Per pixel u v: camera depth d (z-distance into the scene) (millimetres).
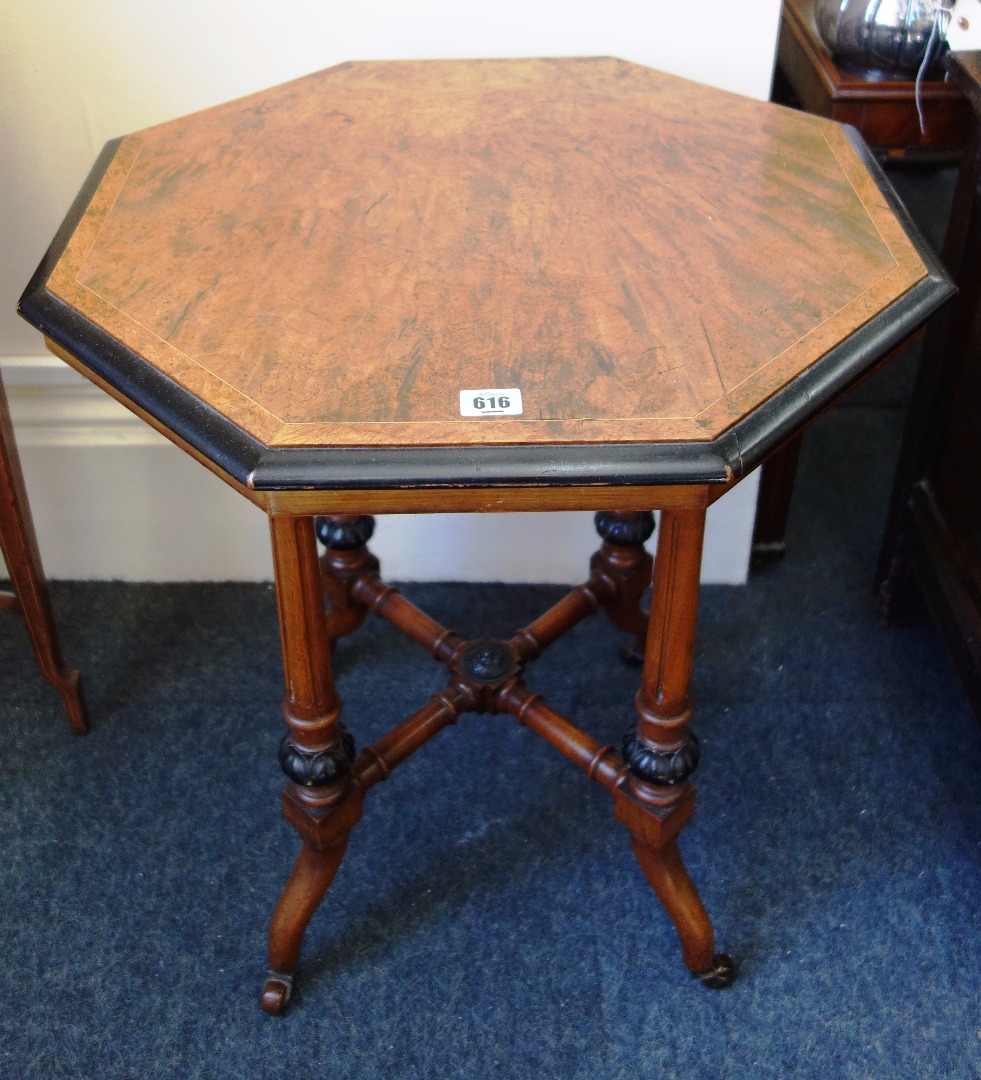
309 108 1273
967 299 1369
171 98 1426
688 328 917
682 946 1225
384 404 838
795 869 1350
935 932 1281
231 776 1464
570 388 853
